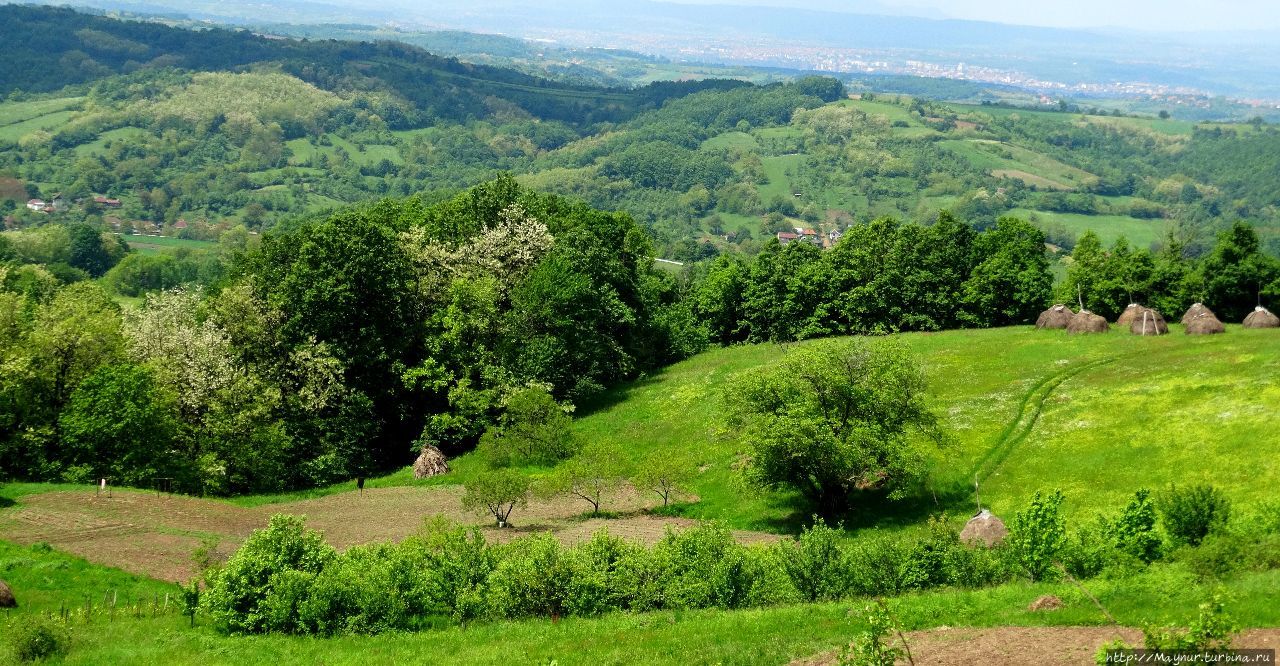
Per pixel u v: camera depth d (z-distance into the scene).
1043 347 72.19
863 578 36.41
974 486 51.78
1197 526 35.09
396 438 83.06
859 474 50.88
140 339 72.19
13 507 52.56
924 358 74.75
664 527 52.50
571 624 35.44
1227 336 69.00
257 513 57.72
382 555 40.03
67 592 39.38
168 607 39.09
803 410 50.66
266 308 76.12
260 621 36.53
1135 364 63.56
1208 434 49.56
